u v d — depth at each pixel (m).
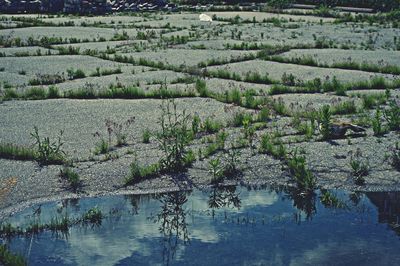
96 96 19.20
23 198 11.09
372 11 51.84
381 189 11.45
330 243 9.10
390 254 8.70
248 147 13.59
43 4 53.28
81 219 10.23
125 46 32.00
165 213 10.48
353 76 22.66
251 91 19.55
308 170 11.88
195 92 19.64
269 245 9.03
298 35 35.84
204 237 9.41
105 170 12.32
